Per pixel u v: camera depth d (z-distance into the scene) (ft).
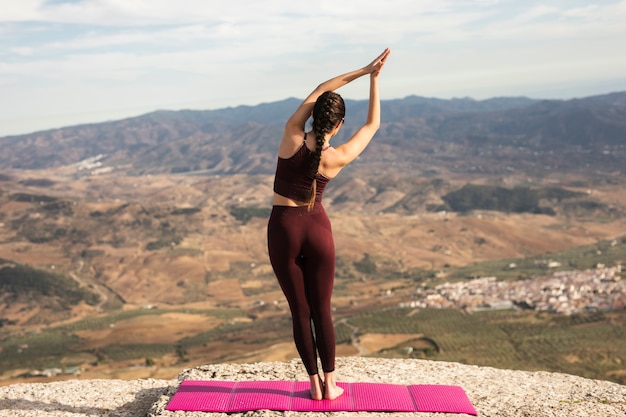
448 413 17.75
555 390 20.90
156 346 617.21
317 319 17.10
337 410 17.52
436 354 474.49
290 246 16.24
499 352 474.49
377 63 16.39
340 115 15.76
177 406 17.95
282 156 16.10
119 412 20.67
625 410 18.70
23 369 556.92
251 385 19.31
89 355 600.39
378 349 501.97
